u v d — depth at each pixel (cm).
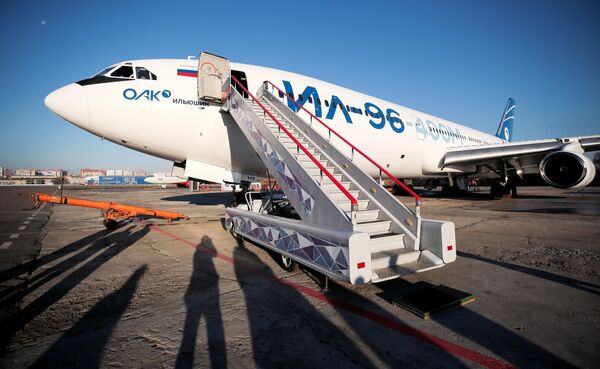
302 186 454
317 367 223
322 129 938
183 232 816
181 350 248
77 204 822
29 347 254
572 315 303
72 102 708
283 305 336
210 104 800
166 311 323
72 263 513
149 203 1808
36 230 862
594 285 384
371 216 479
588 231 732
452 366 222
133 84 747
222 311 321
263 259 534
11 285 406
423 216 1016
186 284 407
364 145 1068
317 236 369
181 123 783
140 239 720
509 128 2703
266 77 891
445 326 284
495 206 1341
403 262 394
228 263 509
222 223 985
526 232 732
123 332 279
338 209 376
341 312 317
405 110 1345
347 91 1093
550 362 226
